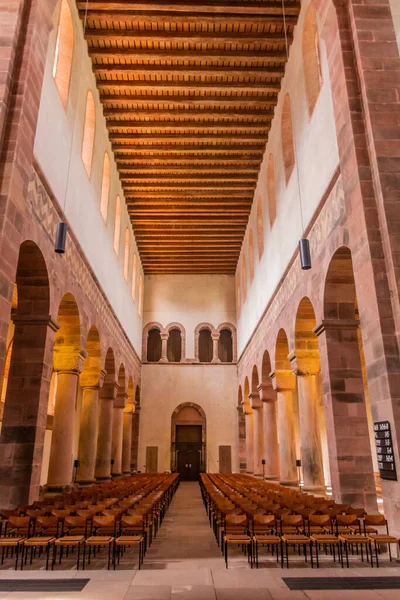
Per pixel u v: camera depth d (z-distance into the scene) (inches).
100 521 267.0
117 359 753.0
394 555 269.9
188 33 551.8
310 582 217.2
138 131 702.5
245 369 951.6
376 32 340.2
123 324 819.4
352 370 394.0
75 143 484.4
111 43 558.6
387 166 305.6
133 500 356.2
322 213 416.5
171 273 1133.7
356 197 316.8
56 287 409.7
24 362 371.6
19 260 372.5
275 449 722.2
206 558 275.4
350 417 382.6
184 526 416.5
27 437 354.3
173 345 1111.6
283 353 629.6
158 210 875.4
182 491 810.8
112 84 617.0
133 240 952.3
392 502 269.1
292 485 608.7
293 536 255.3
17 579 223.9
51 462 463.8
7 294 279.7
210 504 431.8
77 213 488.1
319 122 428.8
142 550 298.4
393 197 299.3
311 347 518.3
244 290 975.6
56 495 421.7
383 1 350.0
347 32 350.0
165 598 195.5
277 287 619.5
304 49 490.3
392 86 325.4
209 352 1108.5
